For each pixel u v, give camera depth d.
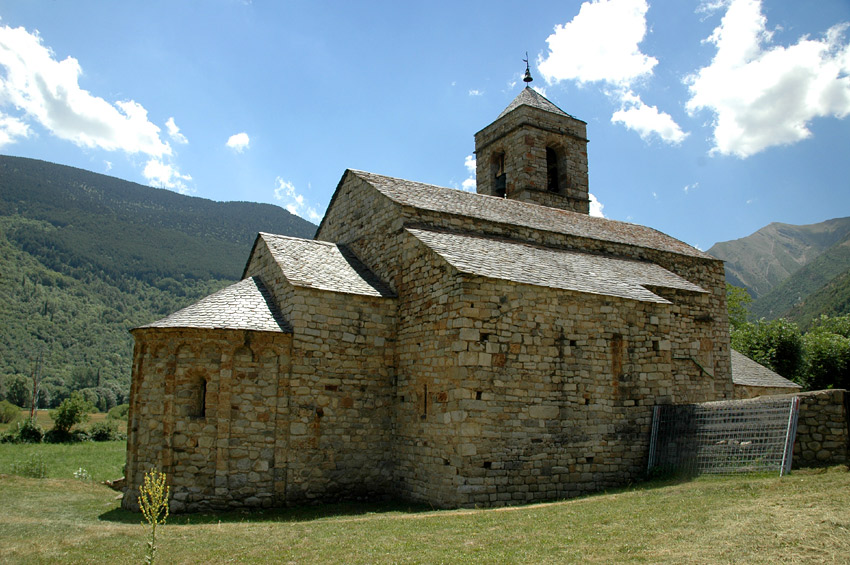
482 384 13.51
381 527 10.14
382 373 15.73
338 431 14.87
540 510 10.77
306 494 14.20
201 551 8.91
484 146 27.58
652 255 21.55
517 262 15.76
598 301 15.57
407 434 15.05
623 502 10.70
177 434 13.53
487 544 8.38
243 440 13.74
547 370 14.44
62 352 90.00
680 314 18.48
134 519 12.48
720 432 13.56
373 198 18.25
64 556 8.74
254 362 14.15
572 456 14.40
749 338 40.19
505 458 13.49
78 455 30.23
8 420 52.06
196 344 13.86
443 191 20.16
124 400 80.50
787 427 11.86
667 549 7.39
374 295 15.84
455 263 14.08
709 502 9.59
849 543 6.88
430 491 13.90
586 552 7.59
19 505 14.09
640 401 15.68
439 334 14.27
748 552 6.98
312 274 15.90
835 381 36.66
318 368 14.83
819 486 9.53
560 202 25.78
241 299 15.58
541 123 25.86
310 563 7.99
